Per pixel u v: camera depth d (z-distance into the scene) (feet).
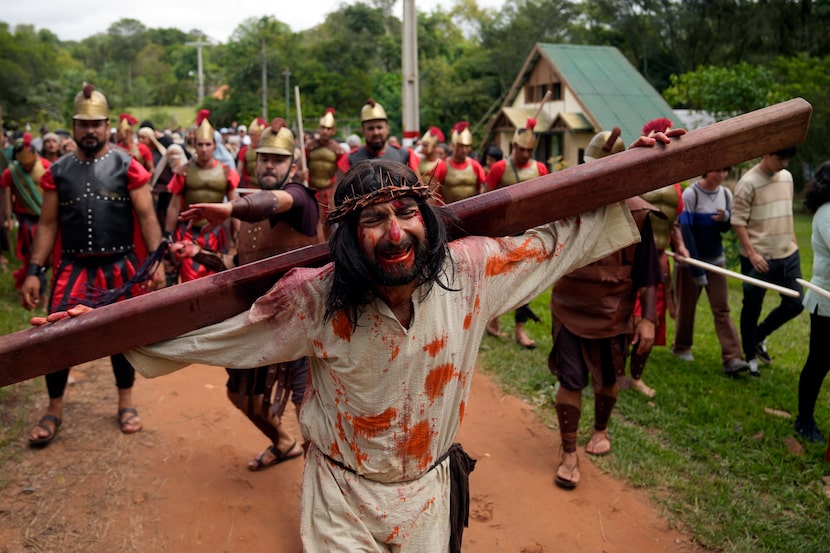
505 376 20.36
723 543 12.71
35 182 26.18
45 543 12.69
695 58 128.57
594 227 9.23
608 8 134.72
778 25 113.29
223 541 12.88
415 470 8.60
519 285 8.91
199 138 21.91
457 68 134.72
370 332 7.83
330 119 24.72
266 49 153.99
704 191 20.77
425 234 7.54
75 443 16.30
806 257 42.34
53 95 135.23
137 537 12.94
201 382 20.13
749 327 20.81
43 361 8.32
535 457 16.05
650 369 21.01
